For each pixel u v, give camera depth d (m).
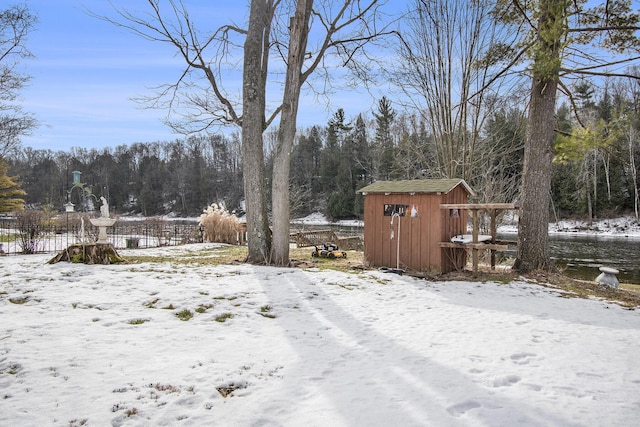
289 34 10.36
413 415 2.83
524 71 8.80
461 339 4.68
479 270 9.83
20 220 14.95
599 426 2.74
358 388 3.27
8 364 3.43
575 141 8.34
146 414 2.76
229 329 4.79
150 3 9.37
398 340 4.59
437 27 14.19
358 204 43.16
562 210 32.69
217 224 16.61
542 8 8.76
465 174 14.94
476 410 2.92
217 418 2.74
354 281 8.00
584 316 5.93
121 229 24.11
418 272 9.23
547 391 3.31
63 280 6.79
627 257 17.52
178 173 62.62
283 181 9.83
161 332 4.51
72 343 4.00
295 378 3.44
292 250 14.40
